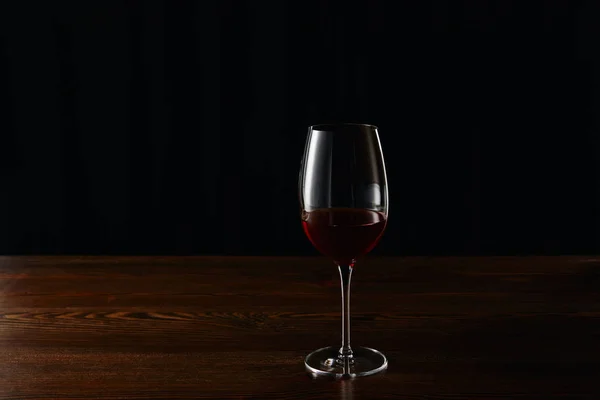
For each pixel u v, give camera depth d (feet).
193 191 7.42
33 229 7.50
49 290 2.78
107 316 2.41
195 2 7.14
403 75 7.18
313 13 7.11
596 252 7.43
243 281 2.92
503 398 1.69
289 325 2.31
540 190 7.36
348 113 7.23
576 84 7.18
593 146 7.27
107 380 1.82
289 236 7.47
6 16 7.18
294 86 7.22
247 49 7.19
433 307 2.51
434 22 7.10
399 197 7.39
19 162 7.39
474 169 7.33
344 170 1.95
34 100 7.30
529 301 2.58
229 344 2.11
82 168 7.41
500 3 7.07
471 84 7.19
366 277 3.00
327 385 1.78
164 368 1.91
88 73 7.26
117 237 7.51
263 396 1.72
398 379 1.82
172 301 2.60
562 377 1.82
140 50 7.22
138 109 7.30
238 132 7.31
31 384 1.80
